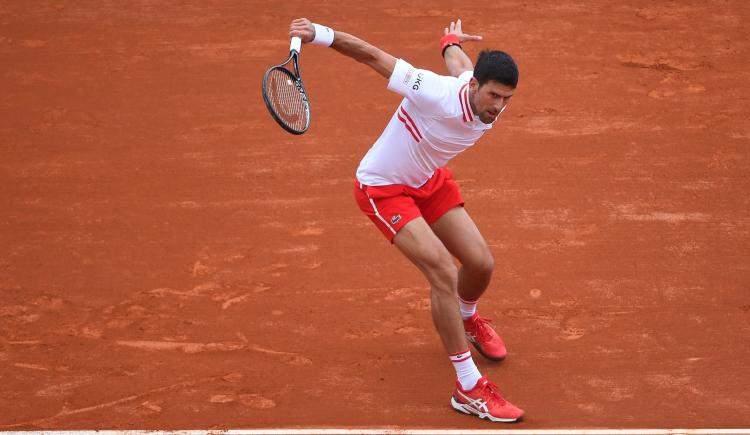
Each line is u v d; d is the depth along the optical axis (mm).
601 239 27641
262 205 30031
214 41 41531
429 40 40688
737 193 29875
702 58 38719
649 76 37531
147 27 43062
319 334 23719
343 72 38625
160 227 28984
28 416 20656
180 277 26406
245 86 37750
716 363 22109
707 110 34969
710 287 25234
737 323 23656
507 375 21859
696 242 27344
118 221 29375
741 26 41375
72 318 24672
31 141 34312
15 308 25172
